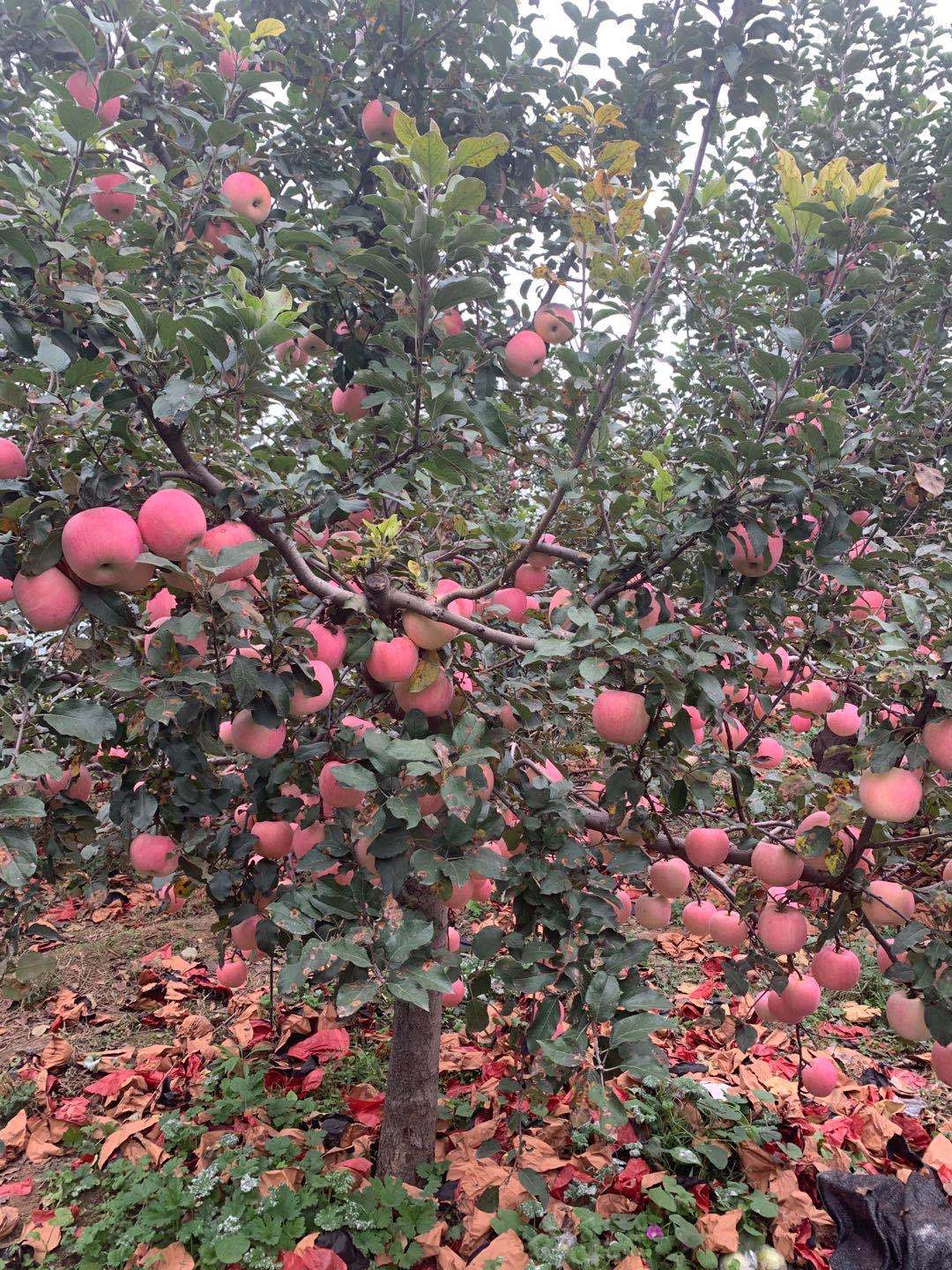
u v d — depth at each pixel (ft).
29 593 3.82
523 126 8.06
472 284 4.61
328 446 6.23
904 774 4.56
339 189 7.41
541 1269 5.68
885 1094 7.50
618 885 5.57
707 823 6.01
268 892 5.25
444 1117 7.09
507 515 7.42
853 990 9.12
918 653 4.48
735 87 6.21
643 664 4.46
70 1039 8.59
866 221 5.67
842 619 5.77
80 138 4.31
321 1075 7.70
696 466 5.06
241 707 4.26
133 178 6.53
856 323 9.06
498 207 8.38
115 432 4.03
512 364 6.58
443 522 6.62
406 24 7.76
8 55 6.91
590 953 4.62
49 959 4.06
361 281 6.57
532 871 4.71
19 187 4.23
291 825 5.37
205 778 4.45
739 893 5.49
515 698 5.01
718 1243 5.88
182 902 5.92
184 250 6.13
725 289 7.44
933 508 7.98
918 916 5.88
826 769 8.39
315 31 7.84
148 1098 7.57
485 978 4.78
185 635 3.88
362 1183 6.45
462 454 4.83
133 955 10.14
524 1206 6.13
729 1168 6.70
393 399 4.87
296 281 6.20
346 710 5.19
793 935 5.30
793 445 5.14
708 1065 7.79
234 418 4.50
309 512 4.73
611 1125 3.90
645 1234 6.05
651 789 5.83
